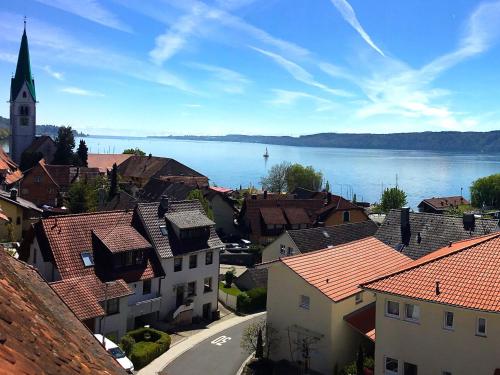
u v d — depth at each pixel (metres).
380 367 31.22
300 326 39.12
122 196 81.88
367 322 38.19
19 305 8.25
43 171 104.56
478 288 28.38
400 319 30.42
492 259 30.66
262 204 99.75
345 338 38.28
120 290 42.66
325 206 102.50
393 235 57.59
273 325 40.97
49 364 6.95
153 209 54.50
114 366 11.49
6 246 57.78
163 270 50.59
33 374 6.15
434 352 29.30
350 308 38.91
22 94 142.12
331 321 37.03
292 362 39.78
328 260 42.66
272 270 41.00
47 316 9.59
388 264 45.94
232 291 61.91
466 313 28.19
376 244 49.34
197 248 53.75
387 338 30.94
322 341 37.62
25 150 140.75
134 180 151.88
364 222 72.38
